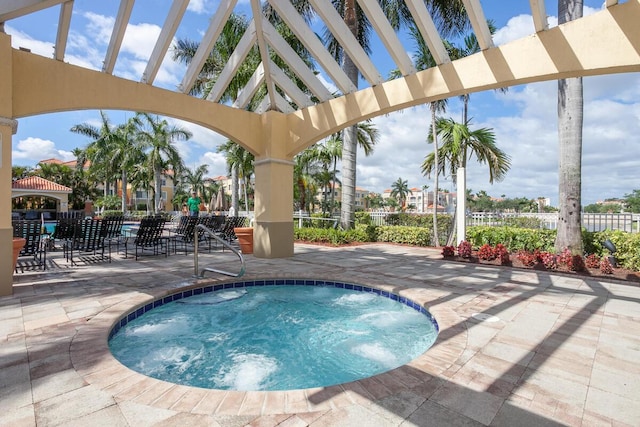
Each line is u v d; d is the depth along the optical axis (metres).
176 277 4.80
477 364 2.17
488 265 6.22
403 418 1.58
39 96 4.16
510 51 4.06
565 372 2.07
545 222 9.11
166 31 4.61
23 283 4.35
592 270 5.45
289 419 1.56
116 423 1.51
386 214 13.41
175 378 2.45
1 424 1.49
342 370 2.62
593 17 3.50
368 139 13.73
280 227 6.94
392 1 9.70
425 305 3.59
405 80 5.05
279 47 5.51
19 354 2.23
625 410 1.67
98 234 6.21
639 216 6.88
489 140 9.56
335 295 4.64
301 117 6.61
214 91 6.04
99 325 2.79
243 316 3.85
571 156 6.04
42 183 19.77
